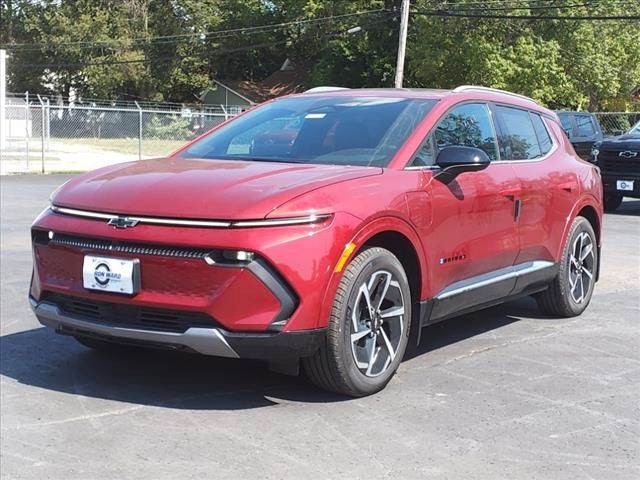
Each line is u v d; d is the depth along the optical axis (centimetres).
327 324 413
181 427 403
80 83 5981
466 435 398
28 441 384
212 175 444
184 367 502
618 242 1134
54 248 433
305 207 406
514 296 589
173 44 5812
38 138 4241
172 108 5906
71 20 5691
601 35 3888
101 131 4016
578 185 652
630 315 677
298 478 346
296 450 376
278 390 460
